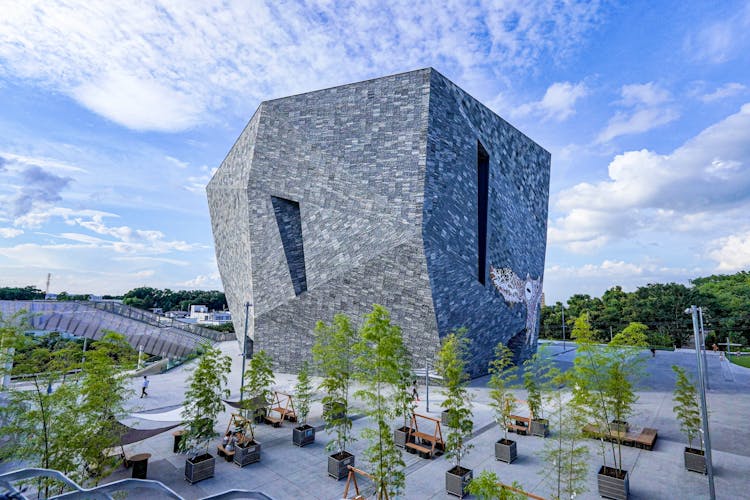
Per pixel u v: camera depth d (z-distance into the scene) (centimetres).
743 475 1359
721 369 3812
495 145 3588
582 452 1175
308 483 1306
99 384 1160
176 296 12212
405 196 2730
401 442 1656
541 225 4581
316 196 3111
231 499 439
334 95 3114
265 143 3344
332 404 1577
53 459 1053
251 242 3416
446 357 1539
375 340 1259
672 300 6625
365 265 2841
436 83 2875
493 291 3331
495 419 2036
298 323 3203
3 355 1073
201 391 1445
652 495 1227
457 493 1213
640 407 2294
